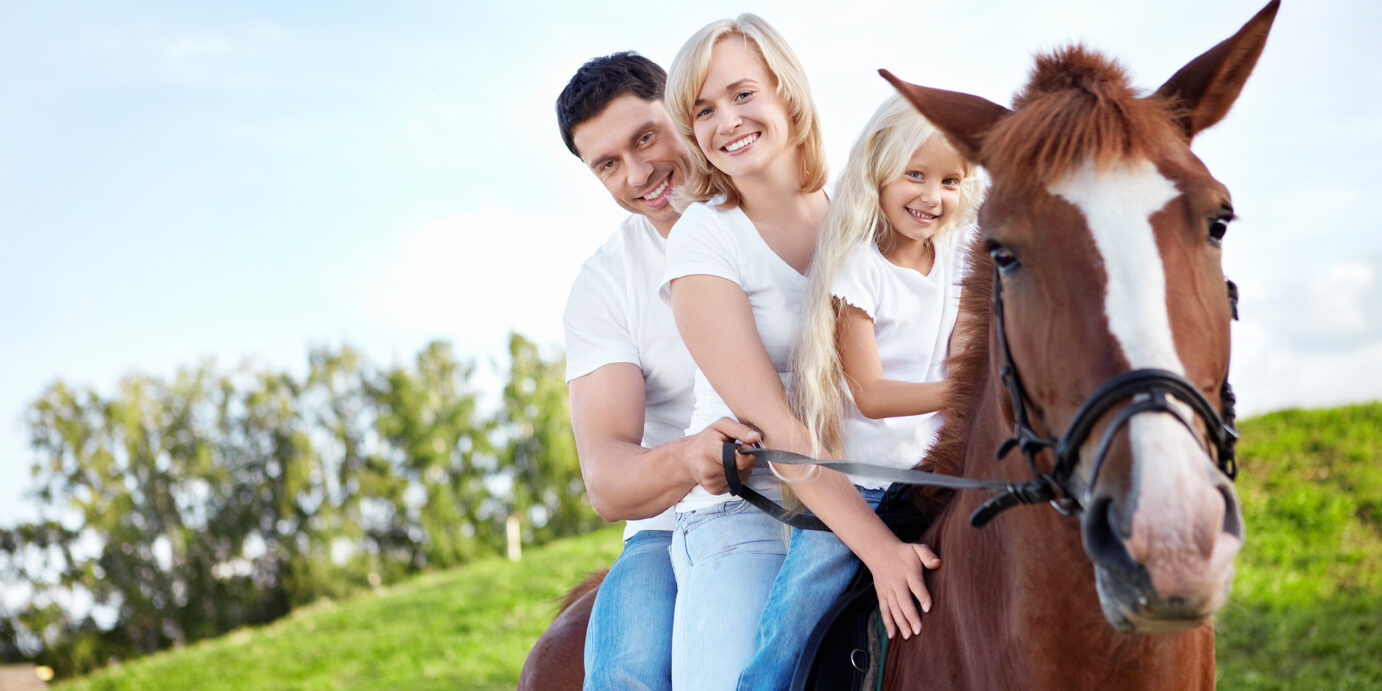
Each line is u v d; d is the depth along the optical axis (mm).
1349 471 9898
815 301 2271
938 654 2006
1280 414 12375
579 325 2953
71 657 44156
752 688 2158
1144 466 1385
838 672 2088
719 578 2348
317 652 13945
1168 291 1485
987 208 1676
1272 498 9633
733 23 2438
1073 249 1537
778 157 2438
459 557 48438
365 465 52594
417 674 11633
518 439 50844
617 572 2701
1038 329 1593
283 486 51844
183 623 47781
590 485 2584
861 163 2344
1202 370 1472
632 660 2498
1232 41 1737
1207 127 1789
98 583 46844
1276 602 7375
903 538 2260
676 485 2342
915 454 2461
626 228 3113
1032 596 1767
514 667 11281
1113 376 1459
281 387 54719
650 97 3146
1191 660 1744
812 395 2227
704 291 2334
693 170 2578
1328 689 5887
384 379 54719
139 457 50406
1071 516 1679
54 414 50156
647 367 2918
